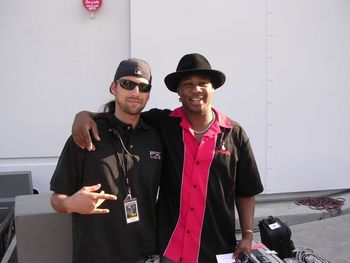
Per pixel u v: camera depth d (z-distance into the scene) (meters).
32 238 2.39
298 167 4.70
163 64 4.25
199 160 2.08
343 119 4.73
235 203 2.39
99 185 1.83
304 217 4.33
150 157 2.05
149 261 2.04
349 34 4.62
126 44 4.33
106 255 1.92
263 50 4.45
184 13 4.23
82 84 4.32
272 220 2.72
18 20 4.14
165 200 2.18
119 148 1.96
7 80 4.18
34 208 2.49
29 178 4.00
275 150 4.61
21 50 4.18
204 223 2.10
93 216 1.91
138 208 1.99
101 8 4.25
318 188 4.77
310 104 4.63
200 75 2.05
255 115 4.52
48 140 4.33
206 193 2.09
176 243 2.10
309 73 4.59
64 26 4.23
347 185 4.83
